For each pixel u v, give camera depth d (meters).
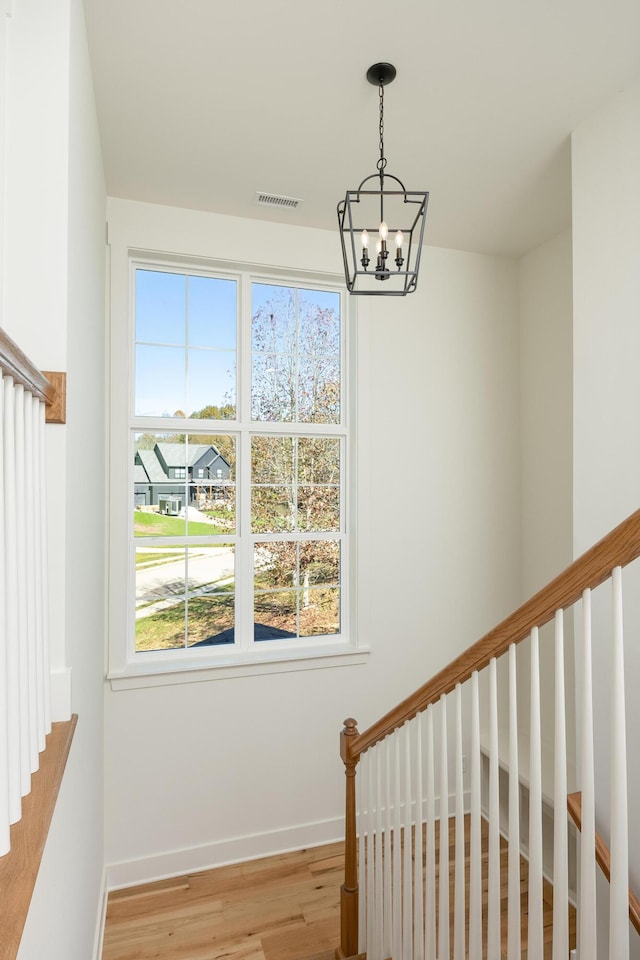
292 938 2.23
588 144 2.11
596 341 2.06
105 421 2.58
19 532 0.91
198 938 2.23
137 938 2.23
